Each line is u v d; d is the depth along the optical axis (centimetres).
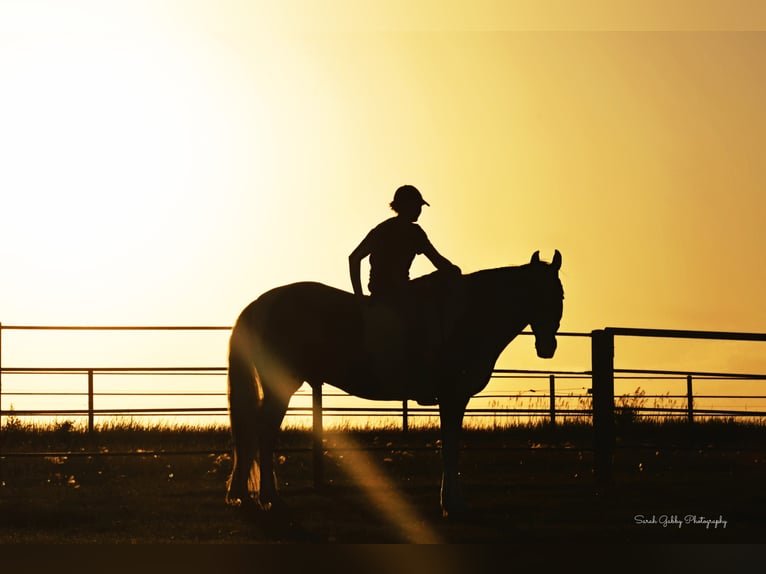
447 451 1266
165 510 1287
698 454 1908
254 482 1262
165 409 1947
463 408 1277
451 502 1252
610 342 1553
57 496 1405
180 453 1541
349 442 1972
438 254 1288
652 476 1622
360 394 1295
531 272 1274
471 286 1277
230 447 1889
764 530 1184
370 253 1287
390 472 1645
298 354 1262
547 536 1136
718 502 1366
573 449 1559
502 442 2014
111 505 1330
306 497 1404
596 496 1411
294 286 1290
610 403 1552
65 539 1118
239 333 1272
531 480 1559
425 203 1297
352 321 1266
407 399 1295
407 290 1280
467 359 1260
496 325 1266
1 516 1255
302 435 2086
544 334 1270
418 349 1265
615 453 1911
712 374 1636
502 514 1270
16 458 1748
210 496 1399
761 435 2212
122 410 1953
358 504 1346
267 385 1259
